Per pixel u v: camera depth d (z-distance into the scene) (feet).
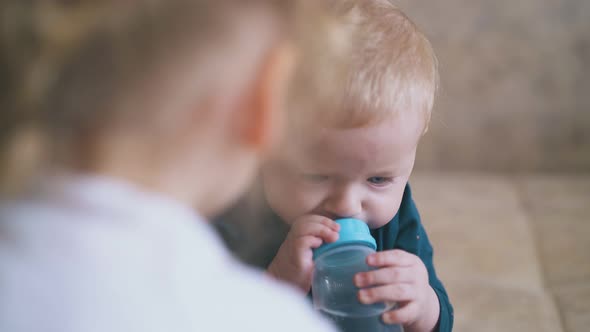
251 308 1.99
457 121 7.63
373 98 2.94
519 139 7.60
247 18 1.98
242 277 2.09
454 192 7.20
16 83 1.84
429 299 3.37
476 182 7.47
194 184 2.03
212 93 1.95
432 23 7.48
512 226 6.40
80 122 1.90
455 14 7.44
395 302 3.21
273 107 2.10
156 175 1.95
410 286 3.16
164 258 1.87
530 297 5.16
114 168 1.93
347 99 2.89
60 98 1.87
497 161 7.68
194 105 1.94
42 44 1.83
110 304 1.82
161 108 1.91
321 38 2.49
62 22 1.83
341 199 3.11
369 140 2.98
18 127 1.87
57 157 1.92
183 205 2.01
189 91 1.92
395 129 3.02
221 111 1.98
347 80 2.89
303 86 2.42
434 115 3.79
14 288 1.81
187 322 1.86
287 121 2.54
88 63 1.86
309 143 2.93
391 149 3.04
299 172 3.09
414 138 3.15
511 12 7.38
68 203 1.88
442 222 6.49
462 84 7.55
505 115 7.57
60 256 1.83
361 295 3.08
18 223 1.87
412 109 3.09
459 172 7.72
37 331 1.79
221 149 2.03
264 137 2.09
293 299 2.15
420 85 3.14
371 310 3.14
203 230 2.01
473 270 5.60
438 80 3.48
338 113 2.87
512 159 7.65
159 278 1.86
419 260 3.27
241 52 1.97
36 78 1.84
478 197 7.07
